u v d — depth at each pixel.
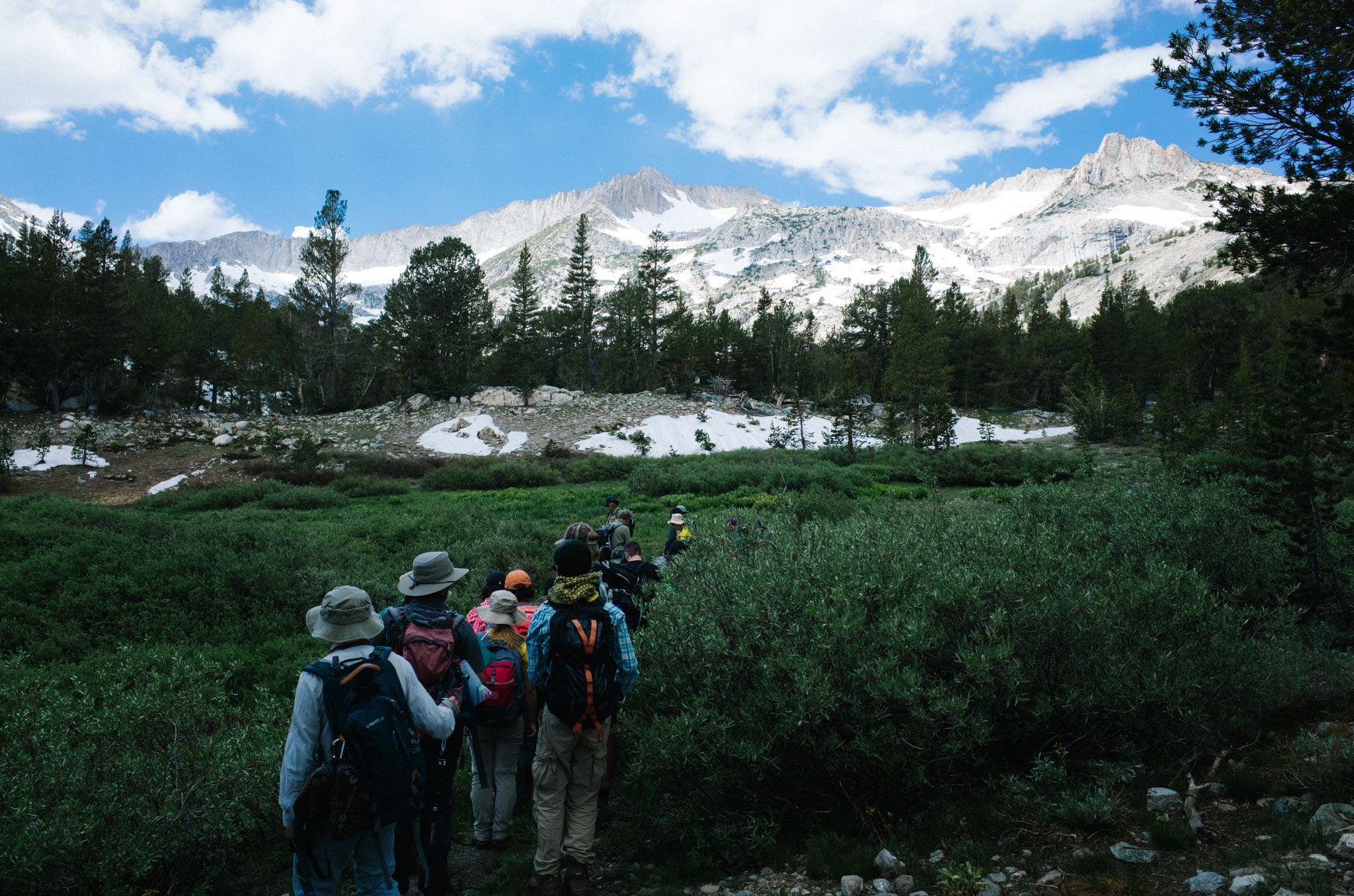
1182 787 4.17
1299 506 7.07
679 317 78.25
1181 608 4.76
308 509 29.64
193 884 4.21
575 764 3.98
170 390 62.28
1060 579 4.96
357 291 67.69
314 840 3.01
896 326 68.19
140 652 8.16
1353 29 7.00
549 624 3.90
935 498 9.76
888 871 3.68
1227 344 76.31
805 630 4.53
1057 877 3.42
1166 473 9.38
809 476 32.53
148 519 15.91
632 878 4.09
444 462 45.59
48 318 51.00
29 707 4.54
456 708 3.69
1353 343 7.02
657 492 32.91
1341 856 3.14
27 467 40.25
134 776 4.03
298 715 3.01
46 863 3.51
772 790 4.48
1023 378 84.69
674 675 4.57
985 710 4.27
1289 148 7.47
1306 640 6.17
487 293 70.69
